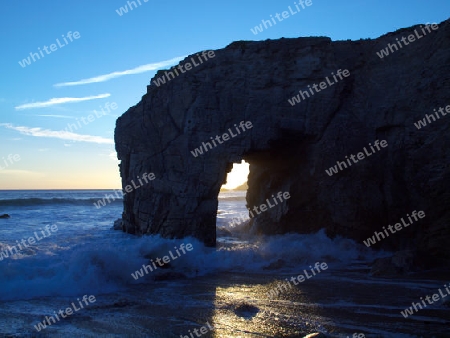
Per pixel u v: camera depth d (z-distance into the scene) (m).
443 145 18.11
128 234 25.81
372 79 22.05
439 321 10.31
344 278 15.38
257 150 23.23
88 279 13.84
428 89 19.12
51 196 85.88
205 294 13.23
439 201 18.02
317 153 22.72
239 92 23.20
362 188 21.45
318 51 22.89
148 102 25.42
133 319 10.70
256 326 10.12
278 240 22.61
